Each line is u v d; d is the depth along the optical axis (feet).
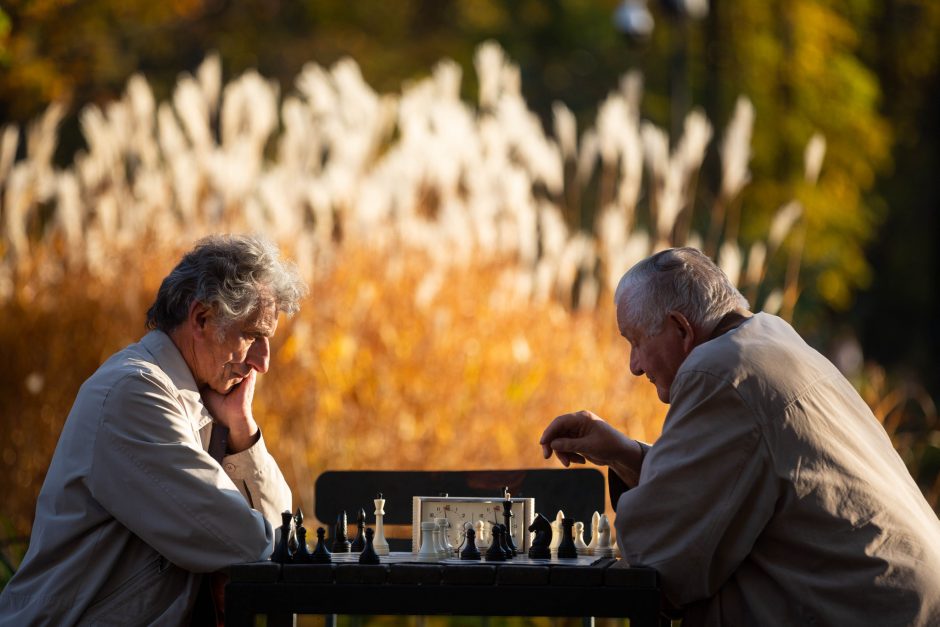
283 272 32.24
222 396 33.09
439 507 32.22
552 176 73.41
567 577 25.66
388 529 53.78
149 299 65.16
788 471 27.66
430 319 63.05
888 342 187.01
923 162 183.32
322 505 37.65
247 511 29.66
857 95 147.23
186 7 113.80
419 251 68.03
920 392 79.10
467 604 25.72
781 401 28.12
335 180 68.85
